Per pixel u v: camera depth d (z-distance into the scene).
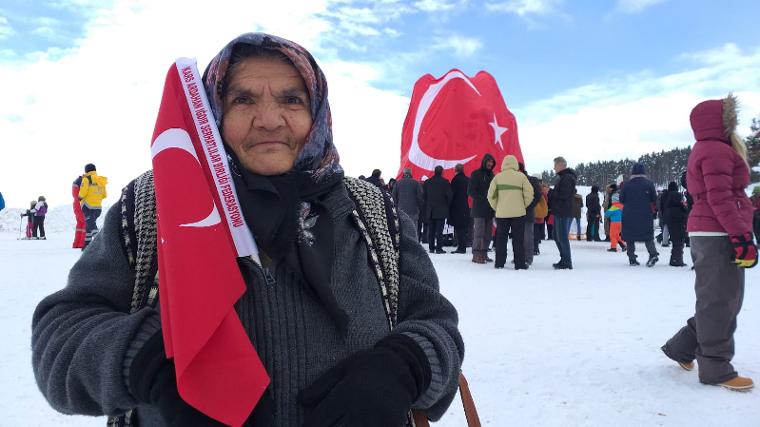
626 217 9.22
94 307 1.06
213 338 0.87
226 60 1.10
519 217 8.66
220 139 1.01
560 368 3.56
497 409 2.91
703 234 3.28
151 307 1.03
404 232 1.26
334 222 1.14
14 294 5.80
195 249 0.87
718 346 3.24
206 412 0.84
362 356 0.97
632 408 2.93
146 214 1.09
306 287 1.06
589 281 7.27
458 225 11.95
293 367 1.03
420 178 15.63
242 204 1.03
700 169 3.31
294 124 1.10
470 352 3.92
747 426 2.70
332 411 0.89
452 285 6.91
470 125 15.62
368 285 1.15
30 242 15.87
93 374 0.94
